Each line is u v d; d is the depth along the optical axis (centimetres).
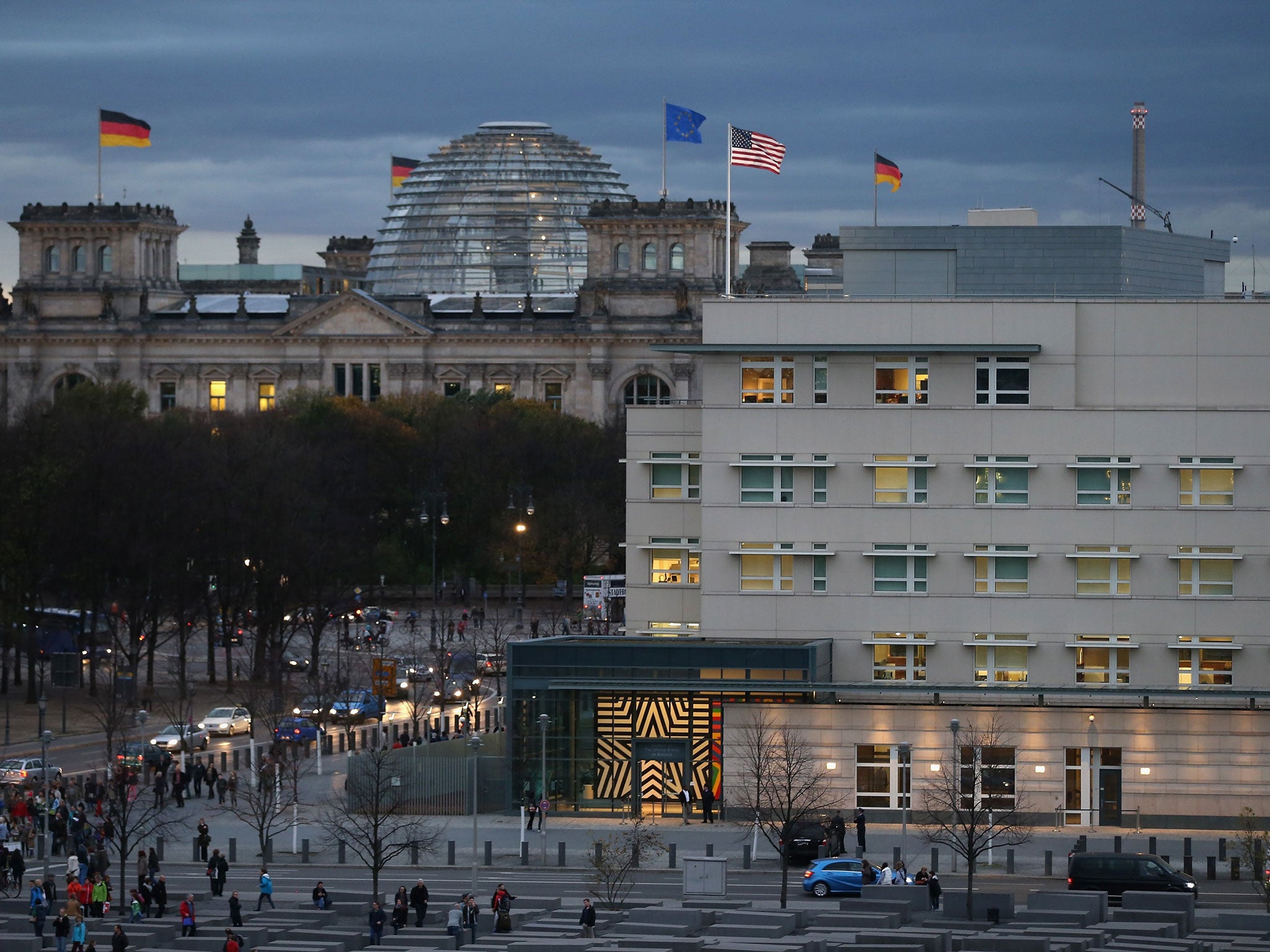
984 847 18862
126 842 18950
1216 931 16638
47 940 16488
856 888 18675
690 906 17512
